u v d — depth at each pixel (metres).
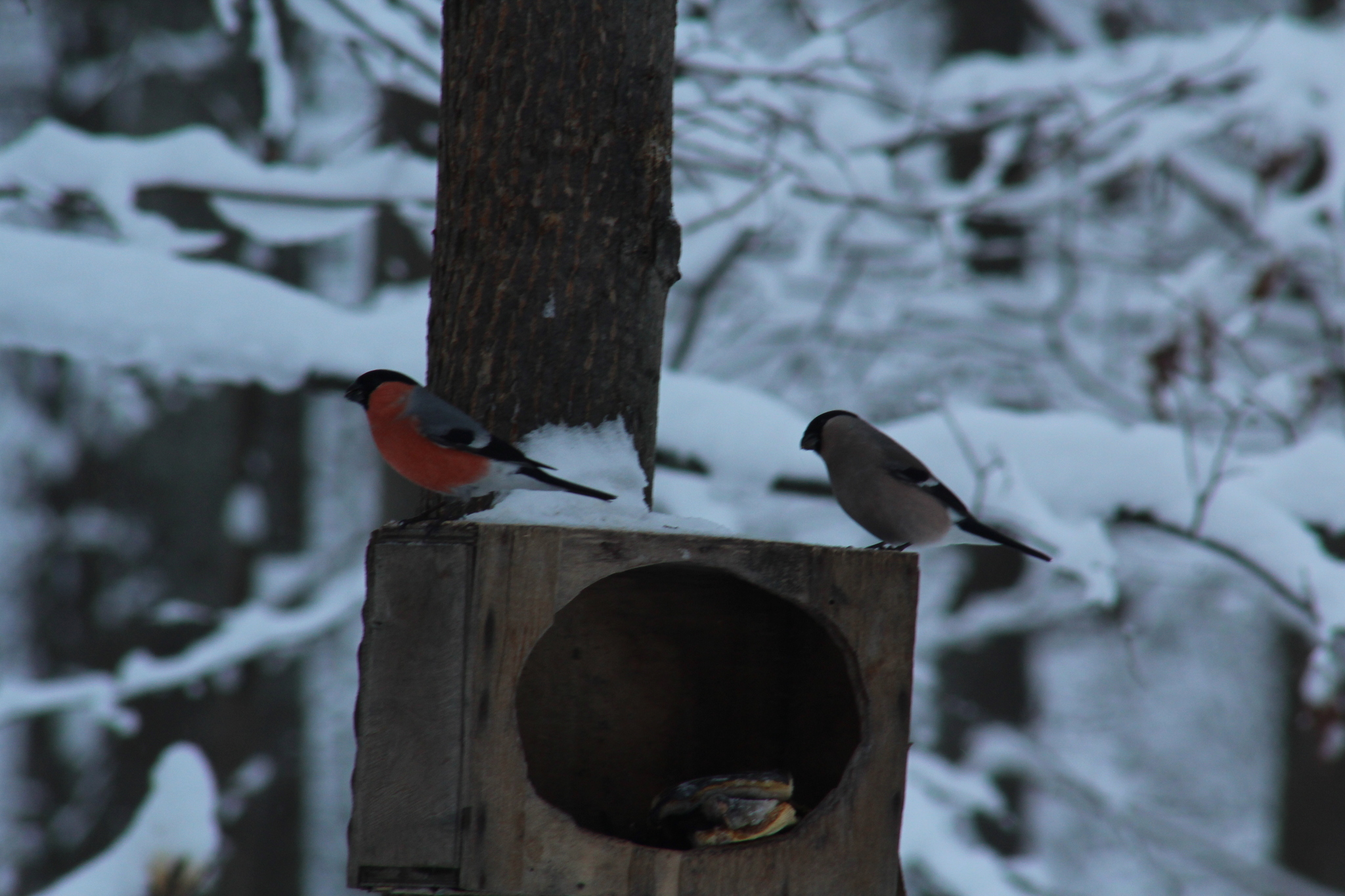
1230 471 10.57
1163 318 14.71
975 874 12.03
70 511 19.41
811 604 5.28
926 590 18.48
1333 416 14.81
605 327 5.79
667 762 6.03
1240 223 15.81
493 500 5.86
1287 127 13.77
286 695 19.67
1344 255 13.24
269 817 19.73
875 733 5.32
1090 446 10.66
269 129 11.66
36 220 14.02
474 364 5.80
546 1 5.86
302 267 17.66
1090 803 16.31
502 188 5.83
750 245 14.09
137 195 11.46
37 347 9.35
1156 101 13.64
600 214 5.82
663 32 5.99
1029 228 16.12
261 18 11.16
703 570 5.92
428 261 14.55
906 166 15.54
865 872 5.26
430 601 4.96
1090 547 9.99
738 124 11.95
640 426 5.84
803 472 9.80
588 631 6.06
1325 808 18.72
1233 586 17.00
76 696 12.73
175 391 18.27
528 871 4.85
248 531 17.05
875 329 15.37
